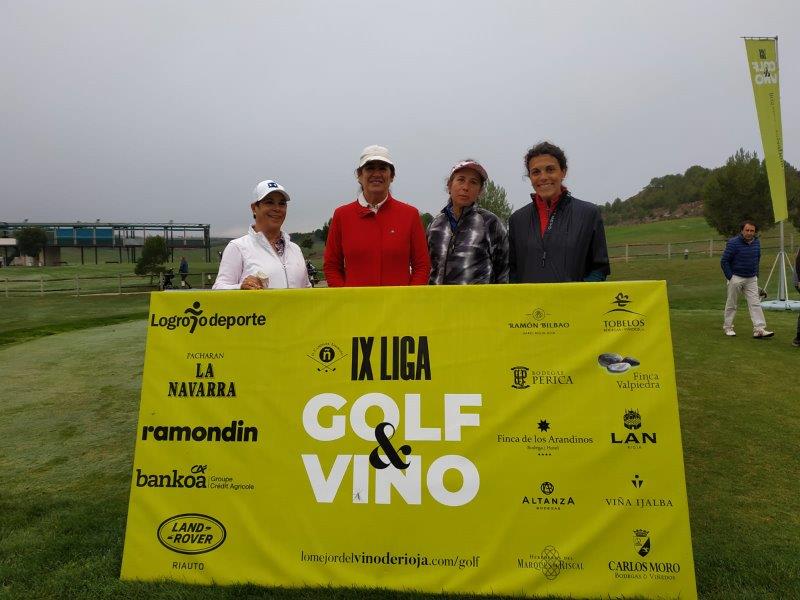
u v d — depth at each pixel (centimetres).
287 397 277
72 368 770
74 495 366
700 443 425
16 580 260
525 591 247
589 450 256
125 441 478
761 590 242
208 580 261
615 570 246
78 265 5681
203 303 289
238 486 270
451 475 261
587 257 347
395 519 260
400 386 272
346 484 265
